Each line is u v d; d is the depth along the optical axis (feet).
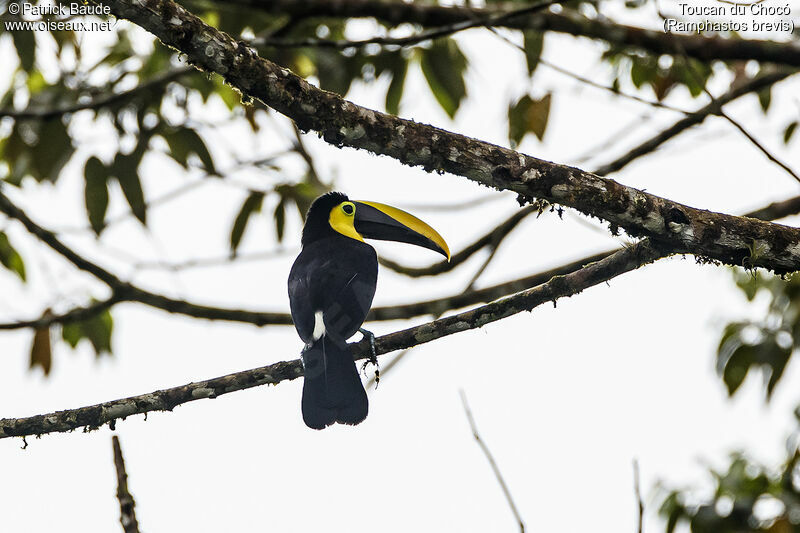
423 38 36.37
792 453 42.80
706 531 42.98
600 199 24.82
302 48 40.40
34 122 39.29
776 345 41.06
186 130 39.29
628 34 40.24
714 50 40.37
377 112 23.68
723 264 27.43
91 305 41.27
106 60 40.34
